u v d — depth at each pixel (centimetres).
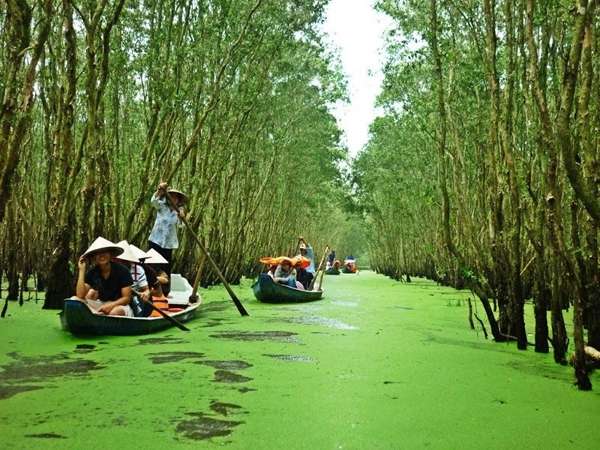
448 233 859
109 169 1180
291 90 2342
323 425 442
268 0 1552
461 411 485
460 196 1328
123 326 817
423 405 501
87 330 784
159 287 1023
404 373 625
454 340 876
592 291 661
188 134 1950
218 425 436
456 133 1409
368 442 407
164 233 1161
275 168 2783
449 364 680
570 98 473
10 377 570
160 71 1283
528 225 746
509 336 862
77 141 1364
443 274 2238
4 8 996
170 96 1267
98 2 1066
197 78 1359
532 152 919
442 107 874
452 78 1310
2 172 634
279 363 659
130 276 865
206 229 2009
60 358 662
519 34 831
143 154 1269
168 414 460
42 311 1027
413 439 415
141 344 762
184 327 909
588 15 520
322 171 3747
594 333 666
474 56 1210
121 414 457
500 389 561
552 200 534
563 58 732
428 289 2288
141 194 1238
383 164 2986
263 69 1861
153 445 392
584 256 648
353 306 1424
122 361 650
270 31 1703
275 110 2366
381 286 2562
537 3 789
